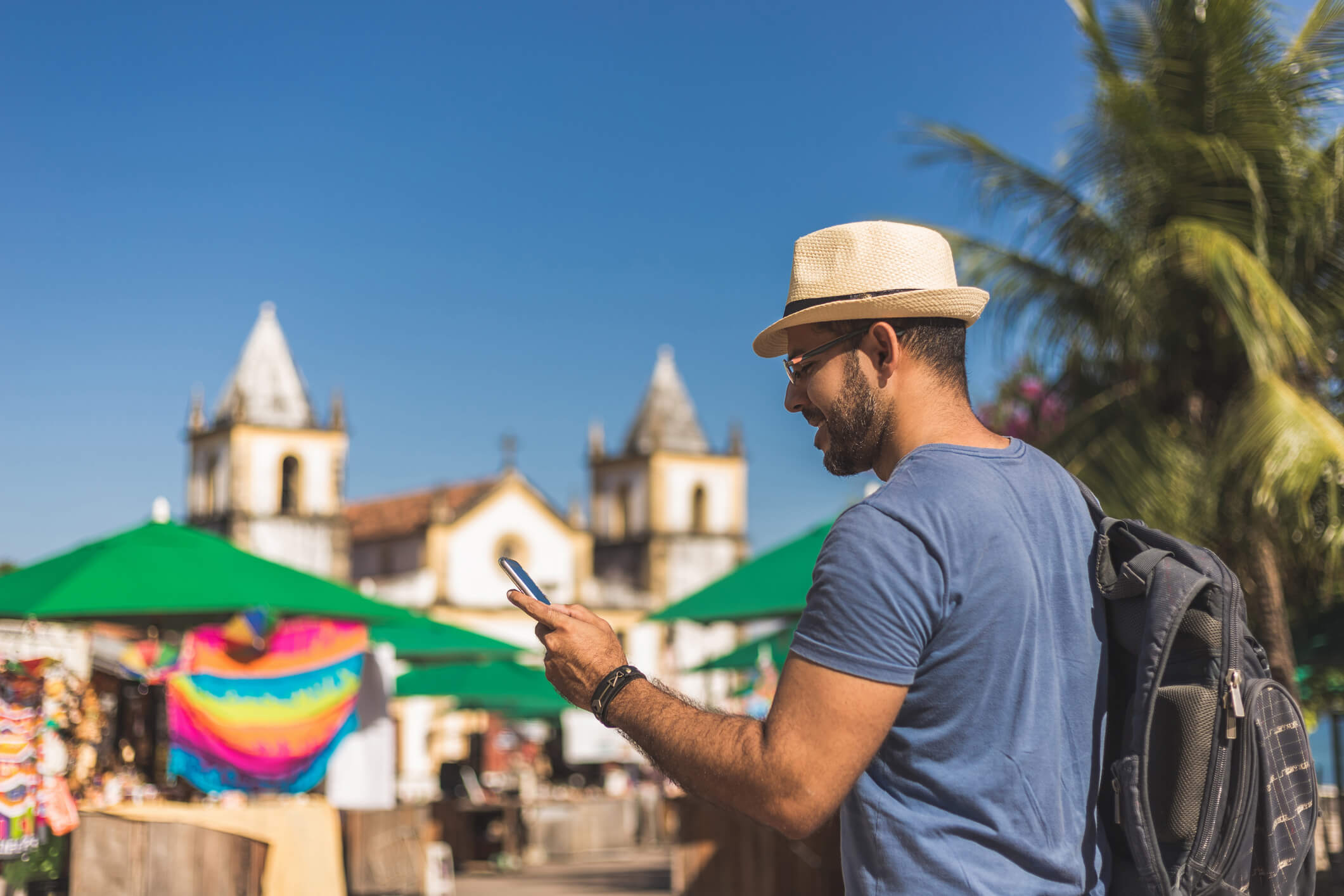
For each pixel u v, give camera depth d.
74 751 8.45
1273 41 9.93
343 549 62.31
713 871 11.44
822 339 2.01
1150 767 1.75
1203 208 10.06
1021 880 1.69
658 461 70.62
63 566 9.71
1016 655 1.74
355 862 10.86
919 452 1.87
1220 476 9.23
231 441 60.88
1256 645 1.89
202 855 7.76
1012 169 10.55
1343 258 10.12
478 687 22.97
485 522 63.22
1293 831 1.81
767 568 12.08
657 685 1.93
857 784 1.78
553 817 23.14
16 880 7.72
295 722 9.84
